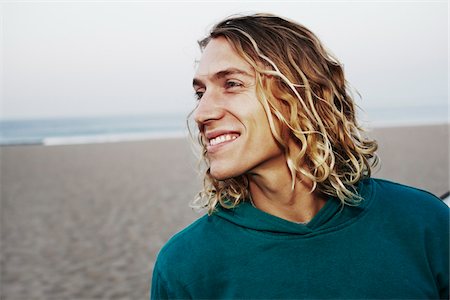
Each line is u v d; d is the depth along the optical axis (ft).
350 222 4.32
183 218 28.91
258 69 4.00
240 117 3.97
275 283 4.03
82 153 74.49
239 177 4.45
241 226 4.27
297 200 4.42
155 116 279.49
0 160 68.28
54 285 19.90
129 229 27.35
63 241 26.13
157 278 4.33
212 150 4.06
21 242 26.37
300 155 4.16
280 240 4.17
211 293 4.09
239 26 4.24
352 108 5.11
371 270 4.11
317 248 4.16
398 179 35.35
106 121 232.53
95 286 19.54
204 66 4.18
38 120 290.35
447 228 4.50
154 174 47.09
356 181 4.61
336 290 4.03
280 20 4.53
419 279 4.14
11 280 20.67
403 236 4.32
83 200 36.37
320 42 4.75
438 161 43.91
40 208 34.55
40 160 66.69
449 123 116.06
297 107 4.20
